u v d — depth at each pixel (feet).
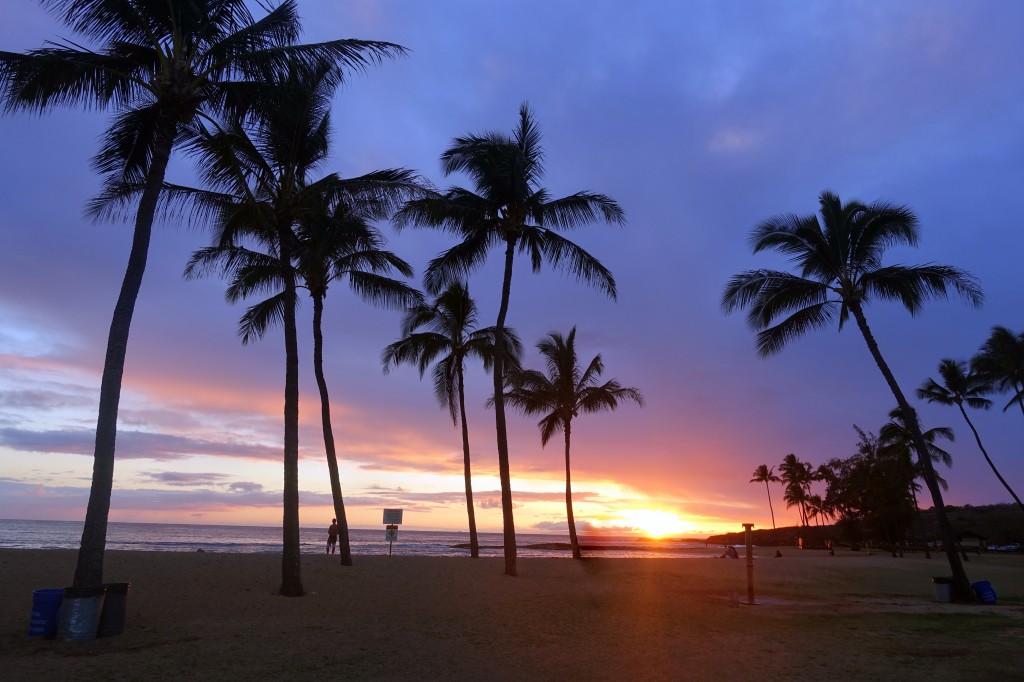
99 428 33.55
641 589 63.05
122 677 24.50
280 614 39.52
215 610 39.68
